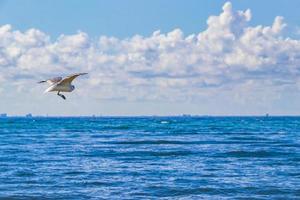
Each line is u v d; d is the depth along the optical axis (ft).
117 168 153.99
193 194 111.34
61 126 615.57
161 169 151.53
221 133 398.01
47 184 123.34
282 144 257.96
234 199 106.32
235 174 139.54
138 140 300.20
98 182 126.31
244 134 377.91
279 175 137.39
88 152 211.20
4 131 441.68
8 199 106.01
